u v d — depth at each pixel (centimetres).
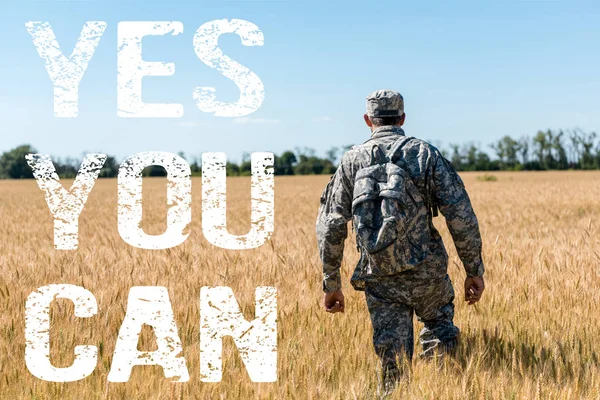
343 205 361
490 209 1998
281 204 2667
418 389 311
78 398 320
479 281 362
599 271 631
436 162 346
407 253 343
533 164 12356
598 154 12075
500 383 311
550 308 473
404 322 355
